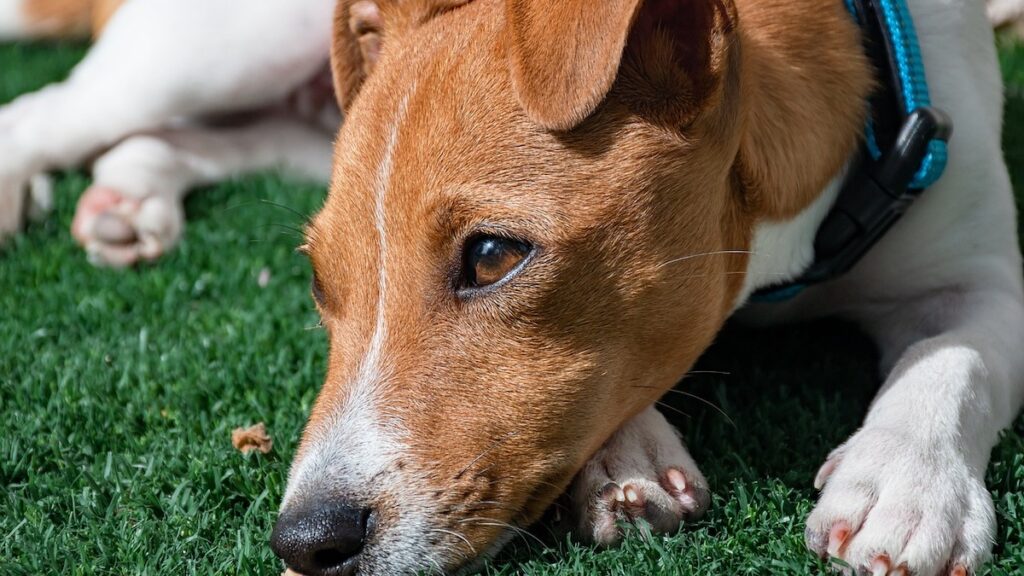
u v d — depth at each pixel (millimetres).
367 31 660
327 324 613
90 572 586
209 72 875
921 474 561
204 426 673
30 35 1186
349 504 552
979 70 690
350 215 583
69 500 628
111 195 842
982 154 669
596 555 571
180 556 590
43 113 892
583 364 570
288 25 871
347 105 673
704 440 635
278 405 684
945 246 669
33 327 773
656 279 575
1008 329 647
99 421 683
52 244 854
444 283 568
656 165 572
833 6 649
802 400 660
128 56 879
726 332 715
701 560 562
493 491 564
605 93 539
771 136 612
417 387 563
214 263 826
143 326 769
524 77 550
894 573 542
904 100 641
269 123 925
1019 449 603
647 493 578
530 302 562
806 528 563
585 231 564
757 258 626
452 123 571
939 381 599
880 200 638
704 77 568
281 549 551
